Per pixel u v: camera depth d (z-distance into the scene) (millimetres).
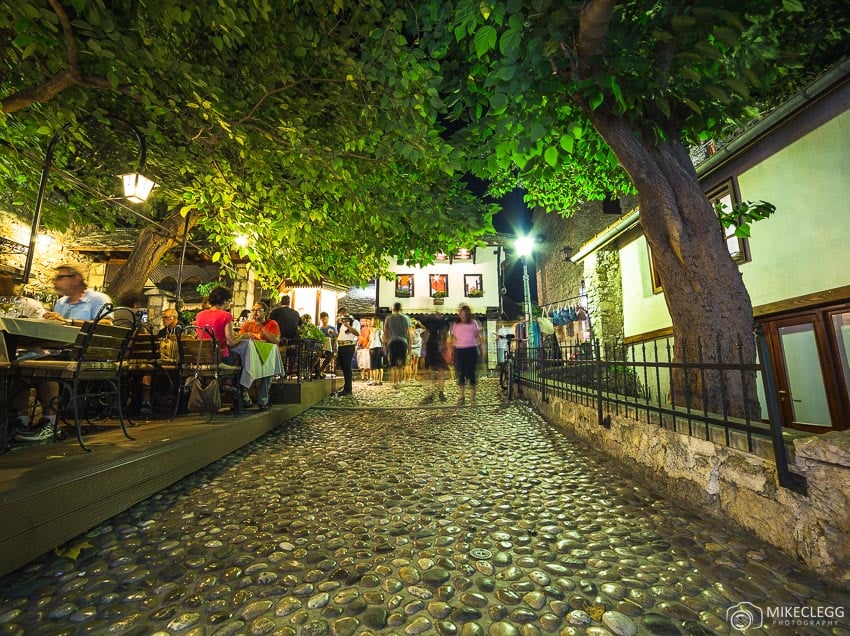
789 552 2311
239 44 5324
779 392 6445
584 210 16203
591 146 5500
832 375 5656
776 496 2418
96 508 2578
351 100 5613
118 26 4215
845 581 1986
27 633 1732
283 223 6605
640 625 1809
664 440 3539
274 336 6988
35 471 2486
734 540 2592
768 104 6578
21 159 5941
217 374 4867
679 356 4258
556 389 6492
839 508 2031
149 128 5305
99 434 3979
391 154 5531
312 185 6098
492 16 3375
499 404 8539
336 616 1888
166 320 7980
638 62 3510
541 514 3080
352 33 5012
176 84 4758
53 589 2051
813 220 5816
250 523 2891
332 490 3594
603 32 3381
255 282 14500
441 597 2029
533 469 4230
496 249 21938
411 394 10656
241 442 4859
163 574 2215
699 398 4016
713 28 3010
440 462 4480
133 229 14273
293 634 1757
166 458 3375
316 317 15375
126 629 1775
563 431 5977
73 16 4184
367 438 5629
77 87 4816
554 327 16578
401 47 4809
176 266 14641
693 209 4254
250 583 2139
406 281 21594
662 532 2750
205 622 1828
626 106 3623
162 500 3273
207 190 6480
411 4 4672
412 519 2988
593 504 3270
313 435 5824
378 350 14344
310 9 5039
